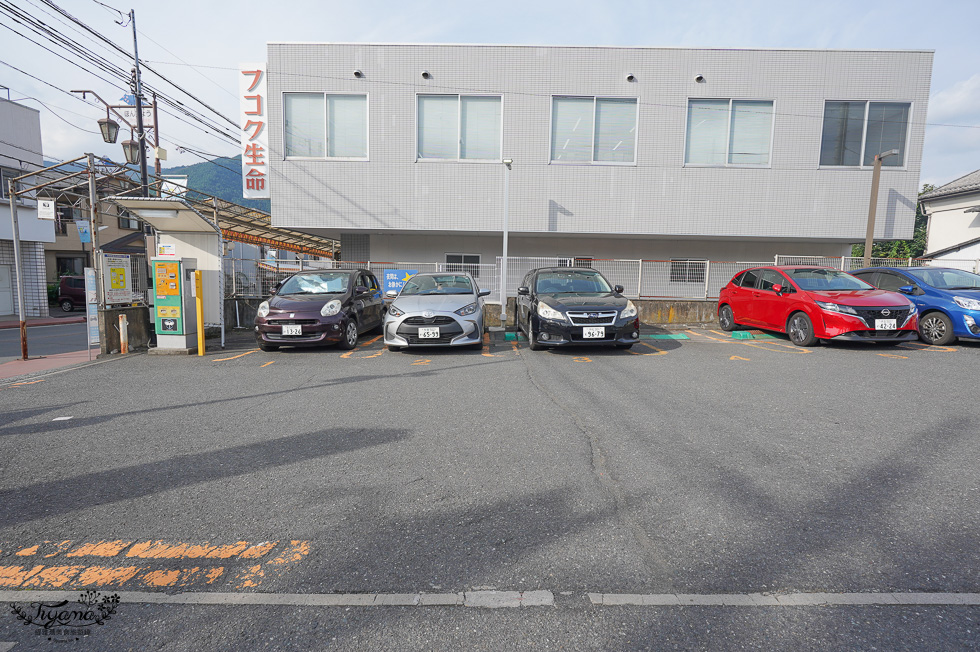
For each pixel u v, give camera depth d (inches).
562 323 309.7
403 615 76.9
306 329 330.0
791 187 530.0
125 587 84.9
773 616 76.2
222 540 98.7
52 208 327.9
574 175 535.2
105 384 238.1
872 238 503.2
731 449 145.1
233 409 191.6
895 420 170.9
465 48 526.3
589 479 125.4
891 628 73.5
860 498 114.0
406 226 543.8
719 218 535.8
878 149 527.2
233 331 460.8
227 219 534.0
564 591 82.4
